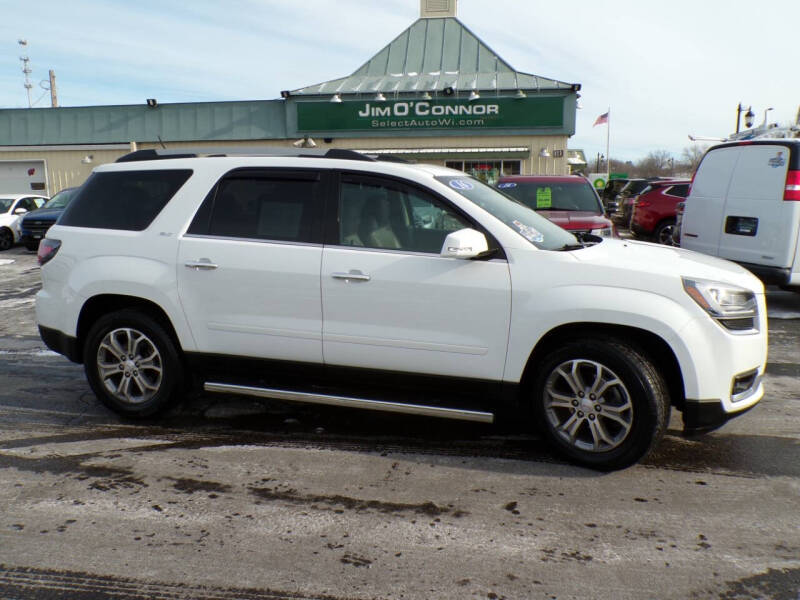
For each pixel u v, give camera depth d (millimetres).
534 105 21297
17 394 5160
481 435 4293
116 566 2785
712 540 3008
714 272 3707
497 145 21781
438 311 3783
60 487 3518
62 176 24406
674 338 3471
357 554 2887
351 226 3988
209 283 4168
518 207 4316
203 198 4281
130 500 3371
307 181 4121
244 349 4180
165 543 2965
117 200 4523
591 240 4340
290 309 4035
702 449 4066
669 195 14695
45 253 4637
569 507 3318
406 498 3412
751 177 7703
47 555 2863
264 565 2795
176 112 23359
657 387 3523
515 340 3693
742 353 3547
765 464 3850
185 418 4613
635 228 15578
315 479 3631
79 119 23938
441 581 2688
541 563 2822
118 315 4395
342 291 3914
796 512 3277
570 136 21422
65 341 4566
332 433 4332
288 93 22250
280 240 4086
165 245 4273
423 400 4020
